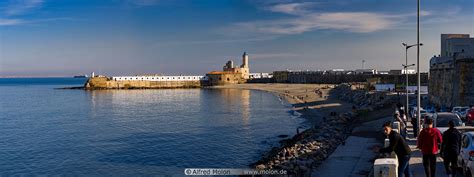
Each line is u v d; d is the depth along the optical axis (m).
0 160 40.47
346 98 106.00
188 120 72.88
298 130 54.91
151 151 43.34
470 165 15.38
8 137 55.06
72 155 42.22
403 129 27.34
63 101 132.25
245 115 80.31
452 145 15.49
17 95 172.00
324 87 160.00
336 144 35.88
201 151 43.03
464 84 43.91
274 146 45.06
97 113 90.38
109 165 37.53
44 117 82.62
